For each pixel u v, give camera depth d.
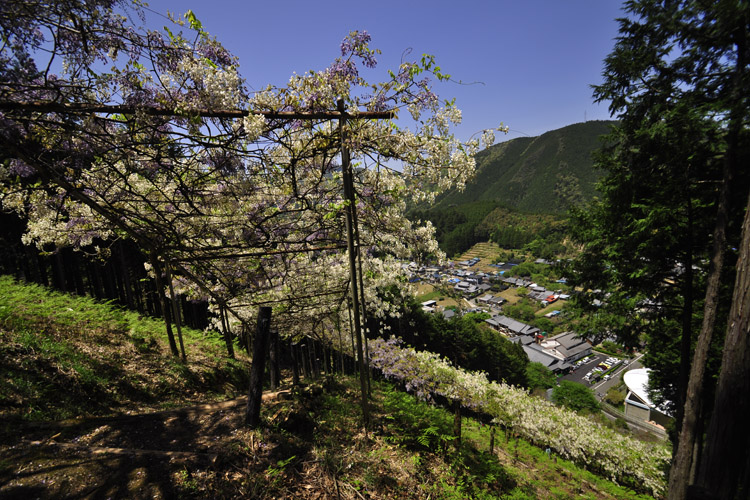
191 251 4.20
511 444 8.98
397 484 3.16
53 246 8.64
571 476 7.69
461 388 11.20
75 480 2.23
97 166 2.95
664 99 6.33
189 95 2.48
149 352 6.39
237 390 7.14
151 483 2.28
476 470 4.15
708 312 5.54
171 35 2.30
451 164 3.64
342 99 3.08
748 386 3.40
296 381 7.75
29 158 2.49
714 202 6.56
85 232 5.57
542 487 5.72
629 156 7.55
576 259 9.77
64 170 2.85
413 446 4.13
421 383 11.07
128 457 2.53
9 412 3.12
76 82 2.22
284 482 2.66
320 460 3.05
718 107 5.01
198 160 3.10
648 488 9.35
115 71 2.24
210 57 2.51
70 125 2.30
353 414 4.53
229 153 3.05
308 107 3.00
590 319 9.27
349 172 3.45
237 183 3.36
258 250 5.03
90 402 4.05
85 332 5.89
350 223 3.53
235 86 2.55
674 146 6.48
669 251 7.34
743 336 3.44
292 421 3.55
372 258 6.29
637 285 8.12
